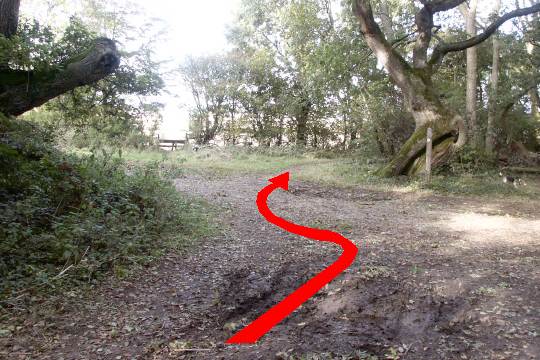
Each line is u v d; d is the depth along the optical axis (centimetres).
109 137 1764
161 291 551
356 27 1838
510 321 468
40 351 402
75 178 706
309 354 410
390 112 2127
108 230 640
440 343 430
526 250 748
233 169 1931
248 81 3341
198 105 3247
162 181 909
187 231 790
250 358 404
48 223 656
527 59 2284
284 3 2780
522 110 2489
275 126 3425
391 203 1266
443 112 1625
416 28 1825
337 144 3434
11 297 478
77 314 473
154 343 427
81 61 852
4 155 643
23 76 816
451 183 1537
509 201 1341
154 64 1080
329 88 2016
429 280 590
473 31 2131
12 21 822
